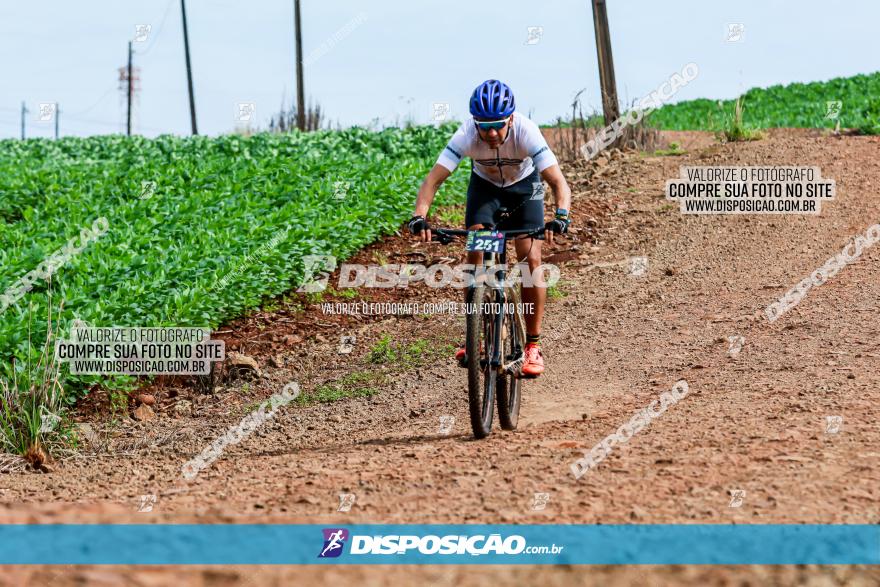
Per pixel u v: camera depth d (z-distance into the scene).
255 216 32.41
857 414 12.66
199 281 24.73
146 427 18.84
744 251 26.80
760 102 74.44
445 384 19.22
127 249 28.28
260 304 26.31
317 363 22.23
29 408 16.64
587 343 20.59
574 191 34.94
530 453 12.20
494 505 9.48
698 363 17.77
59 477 14.88
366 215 31.16
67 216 35.00
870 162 34.47
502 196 14.57
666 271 25.67
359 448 14.43
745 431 12.27
